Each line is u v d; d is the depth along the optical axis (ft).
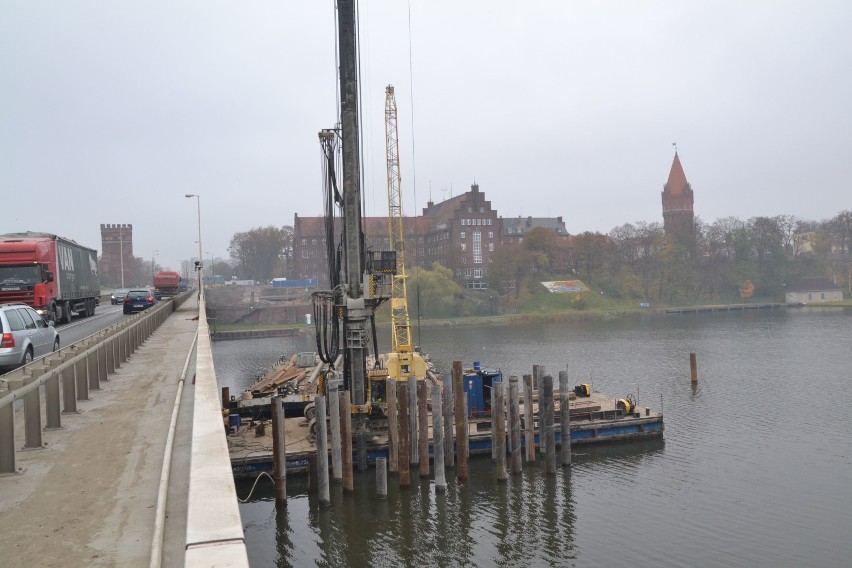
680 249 528.22
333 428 85.71
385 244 524.93
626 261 545.44
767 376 178.60
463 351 255.91
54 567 18.74
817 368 189.37
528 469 95.71
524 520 79.51
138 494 24.88
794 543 73.92
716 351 234.58
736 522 79.30
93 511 23.12
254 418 101.45
